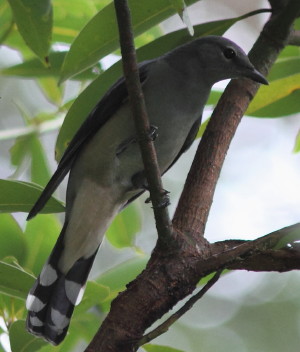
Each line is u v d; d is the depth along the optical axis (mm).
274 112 9641
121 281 8117
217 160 7406
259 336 14227
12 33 9945
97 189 9227
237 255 6359
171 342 13734
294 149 10562
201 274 6434
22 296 7211
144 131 6504
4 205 7359
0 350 7602
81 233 9086
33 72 9648
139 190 9438
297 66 9352
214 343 13836
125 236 9680
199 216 6965
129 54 6242
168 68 9438
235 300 14523
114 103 9023
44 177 9883
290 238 6297
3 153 13219
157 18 8062
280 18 8203
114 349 6203
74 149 8914
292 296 14695
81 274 8875
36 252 8602
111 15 7680
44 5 7027
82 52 7949
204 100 9648
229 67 9656
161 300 6352
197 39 9133
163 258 6508
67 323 7828
